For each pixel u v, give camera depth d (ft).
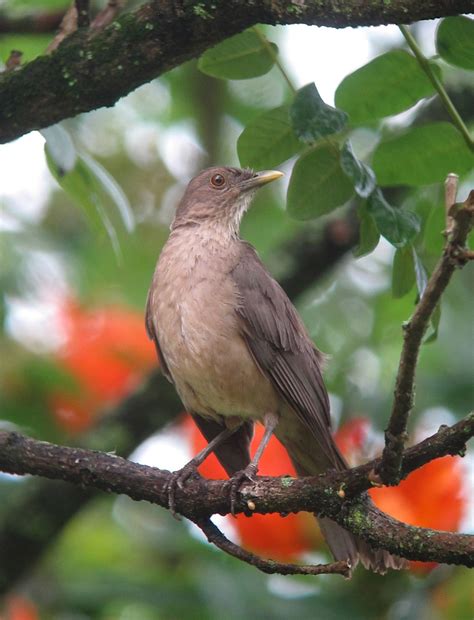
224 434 34.65
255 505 27.07
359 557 29.09
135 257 45.83
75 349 38.52
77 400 38.81
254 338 34.06
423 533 23.93
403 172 28.91
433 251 29.17
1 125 27.63
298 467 36.06
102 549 40.34
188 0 25.61
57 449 28.89
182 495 28.27
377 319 42.19
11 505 38.32
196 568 35.53
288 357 34.60
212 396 34.65
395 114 28.60
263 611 33.45
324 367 36.91
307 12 24.98
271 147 28.76
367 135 41.98
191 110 48.65
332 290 43.73
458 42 26.63
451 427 23.57
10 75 27.22
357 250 27.71
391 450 23.09
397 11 24.53
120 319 39.47
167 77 48.06
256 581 34.55
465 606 31.86
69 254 43.37
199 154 49.01
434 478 30.96
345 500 25.05
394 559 28.66
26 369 38.01
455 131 28.19
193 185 38.58
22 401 38.70
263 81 46.39
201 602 34.17
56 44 28.48
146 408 39.65
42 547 38.04
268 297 34.83
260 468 35.65
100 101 27.22
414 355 21.71
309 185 28.07
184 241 36.09
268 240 47.01
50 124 27.66
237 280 34.55
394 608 32.40
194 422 36.96
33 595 36.35
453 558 23.48
